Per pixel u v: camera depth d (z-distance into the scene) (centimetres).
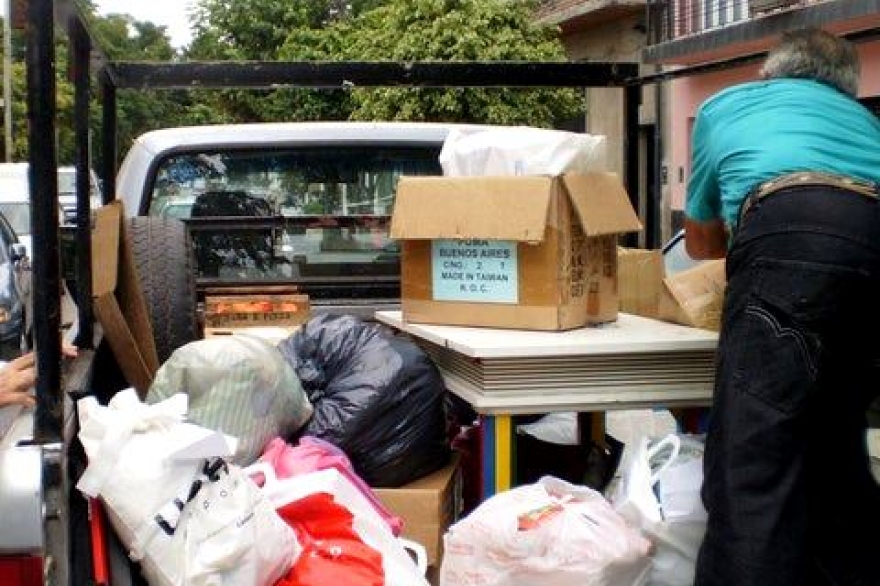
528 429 474
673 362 358
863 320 312
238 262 507
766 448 298
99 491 252
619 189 388
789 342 300
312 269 511
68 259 478
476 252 374
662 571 326
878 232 309
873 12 377
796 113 338
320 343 365
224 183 506
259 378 315
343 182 511
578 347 344
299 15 2564
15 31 295
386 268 513
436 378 365
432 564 351
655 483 333
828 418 312
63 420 241
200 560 245
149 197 498
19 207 1287
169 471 251
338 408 347
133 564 263
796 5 597
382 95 1609
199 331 467
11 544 213
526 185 358
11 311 776
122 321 340
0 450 222
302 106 2098
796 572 297
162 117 2122
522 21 1683
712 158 352
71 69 375
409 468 357
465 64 466
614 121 1748
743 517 297
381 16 1945
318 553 270
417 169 511
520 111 1605
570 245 367
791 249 306
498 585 311
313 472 295
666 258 551
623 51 1803
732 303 316
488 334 364
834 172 323
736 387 305
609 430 560
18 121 2359
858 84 365
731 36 548
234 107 2159
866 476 326
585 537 310
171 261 422
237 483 255
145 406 268
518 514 318
